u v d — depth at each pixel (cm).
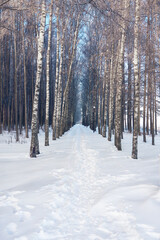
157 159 882
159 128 3997
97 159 941
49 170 684
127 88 2155
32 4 868
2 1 805
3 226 316
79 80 5003
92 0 652
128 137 2250
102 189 517
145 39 1508
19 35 1847
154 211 348
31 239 282
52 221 339
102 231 307
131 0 1110
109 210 381
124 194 452
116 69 1777
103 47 1878
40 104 3131
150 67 1656
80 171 711
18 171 662
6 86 2342
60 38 1925
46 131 1449
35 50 2117
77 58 3259
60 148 1296
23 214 359
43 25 1003
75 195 476
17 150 1202
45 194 457
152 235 279
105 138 2088
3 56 2255
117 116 1274
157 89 1952
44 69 3241
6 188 491
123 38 1237
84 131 3444
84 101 5878
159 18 1452
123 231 302
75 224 333
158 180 545
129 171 684
